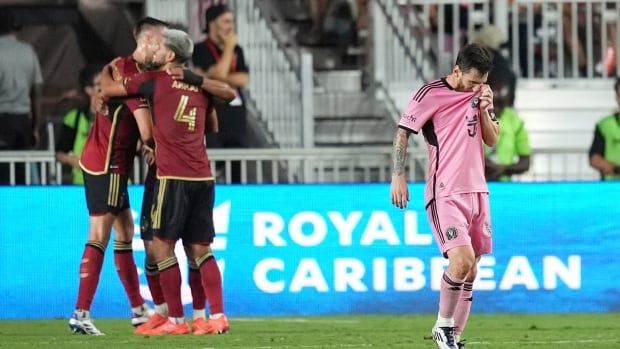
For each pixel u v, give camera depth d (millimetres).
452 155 29969
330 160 50688
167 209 36000
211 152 49406
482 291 46188
